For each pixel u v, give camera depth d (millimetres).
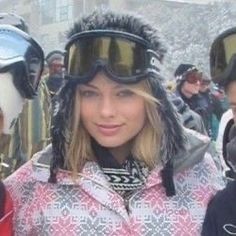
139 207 1785
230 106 1746
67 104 1805
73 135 1807
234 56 1700
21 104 1721
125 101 1772
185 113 4469
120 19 1791
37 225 1798
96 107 1773
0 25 1731
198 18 11164
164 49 1840
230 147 1825
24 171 1867
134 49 1758
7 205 1757
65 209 1783
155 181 1791
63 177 1798
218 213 1747
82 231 1766
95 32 1750
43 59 1772
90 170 1794
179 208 1804
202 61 6406
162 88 1805
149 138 1821
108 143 1785
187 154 1820
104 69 1724
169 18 10484
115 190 1810
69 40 1793
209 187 1849
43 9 11031
